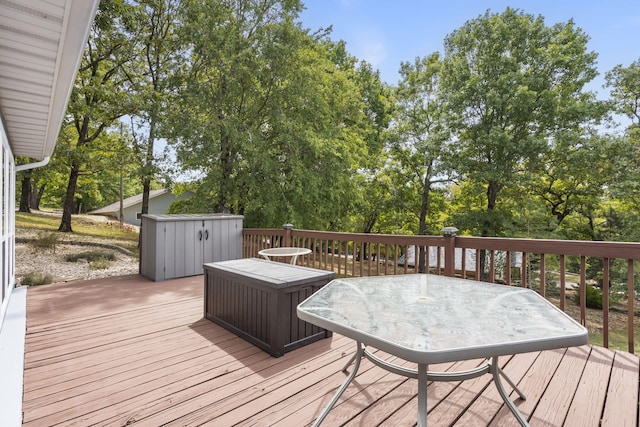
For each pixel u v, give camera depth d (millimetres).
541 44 14125
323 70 11836
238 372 2262
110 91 11203
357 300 1746
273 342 2521
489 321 1420
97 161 11930
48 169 12914
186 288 4570
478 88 13836
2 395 1909
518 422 1670
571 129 13320
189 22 9953
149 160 11484
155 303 3855
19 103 2953
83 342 2723
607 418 1746
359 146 13961
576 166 13312
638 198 12922
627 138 12844
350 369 2312
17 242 9992
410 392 2016
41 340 2748
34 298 4031
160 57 11867
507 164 13820
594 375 2193
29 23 1730
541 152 13242
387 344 1193
